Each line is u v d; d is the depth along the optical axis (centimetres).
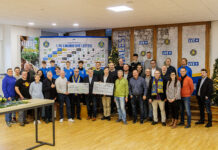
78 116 711
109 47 1034
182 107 627
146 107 692
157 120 652
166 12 626
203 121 646
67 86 691
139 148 457
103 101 697
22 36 897
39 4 540
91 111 728
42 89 664
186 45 804
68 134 557
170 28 823
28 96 655
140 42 873
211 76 767
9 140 517
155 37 846
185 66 720
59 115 754
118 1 508
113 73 697
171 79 611
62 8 580
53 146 475
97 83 674
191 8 577
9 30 864
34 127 625
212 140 506
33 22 796
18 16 689
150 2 517
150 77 663
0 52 888
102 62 938
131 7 566
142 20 751
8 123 635
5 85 646
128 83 673
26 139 523
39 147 470
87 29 966
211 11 614
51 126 632
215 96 682
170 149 451
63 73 680
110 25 853
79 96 707
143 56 872
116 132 571
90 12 625
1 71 892
